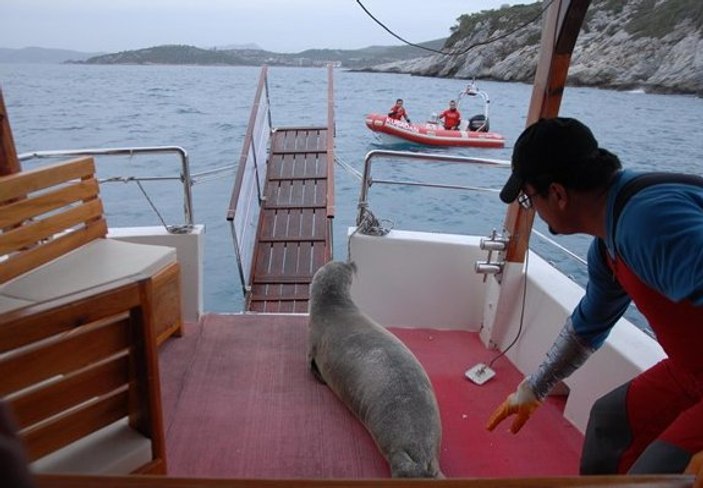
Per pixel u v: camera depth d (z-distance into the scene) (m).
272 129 9.77
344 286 3.16
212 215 12.35
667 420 1.59
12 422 0.40
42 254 2.95
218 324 3.60
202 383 2.95
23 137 23.75
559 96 2.67
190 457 2.41
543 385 1.99
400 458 2.24
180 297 3.34
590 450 1.78
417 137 18.36
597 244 1.63
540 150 1.36
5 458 0.35
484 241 3.20
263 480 0.69
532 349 3.08
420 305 3.70
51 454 1.54
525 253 3.19
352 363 2.68
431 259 3.59
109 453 1.60
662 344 1.47
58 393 1.40
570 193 1.37
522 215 3.09
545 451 2.56
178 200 13.52
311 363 3.04
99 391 1.50
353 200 14.73
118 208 12.79
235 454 2.44
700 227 1.13
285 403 2.79
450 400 2.94
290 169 8.26
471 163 3.39
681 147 10.78
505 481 0.74
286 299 5.57
